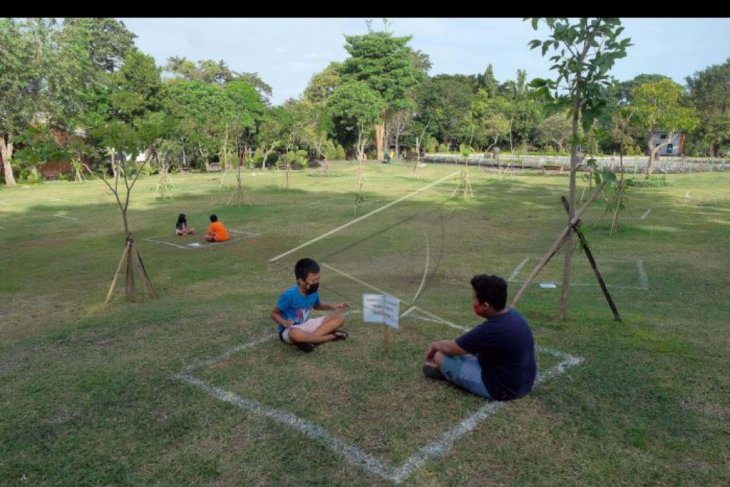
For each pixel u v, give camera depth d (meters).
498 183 30.17
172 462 3.17
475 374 3.76
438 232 14.14
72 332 5.62
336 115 45.09
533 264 10.16
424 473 2.99
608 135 5.12
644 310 6.57
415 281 8.82
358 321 5.62
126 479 3.03
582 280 8.72
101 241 13.92
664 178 27.66
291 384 4.05
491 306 3.59
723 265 9.57
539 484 2.88
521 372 3.64
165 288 8.94
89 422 3.64
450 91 55.62
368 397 3.81
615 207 13.38
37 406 3.87
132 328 5.66
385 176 36.16
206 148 40.38
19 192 27.61
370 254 11.38
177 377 4.26
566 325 5.41
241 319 5.78
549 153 50.34
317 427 3.46
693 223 14.55
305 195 24.48
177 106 40.06
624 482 2.89
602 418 3.49
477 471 3.00
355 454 3.18
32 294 8.67
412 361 4.40
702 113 49.59
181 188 28.39
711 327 5.55
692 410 3.59
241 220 17.05
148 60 38.84
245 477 3.02
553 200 21.47
